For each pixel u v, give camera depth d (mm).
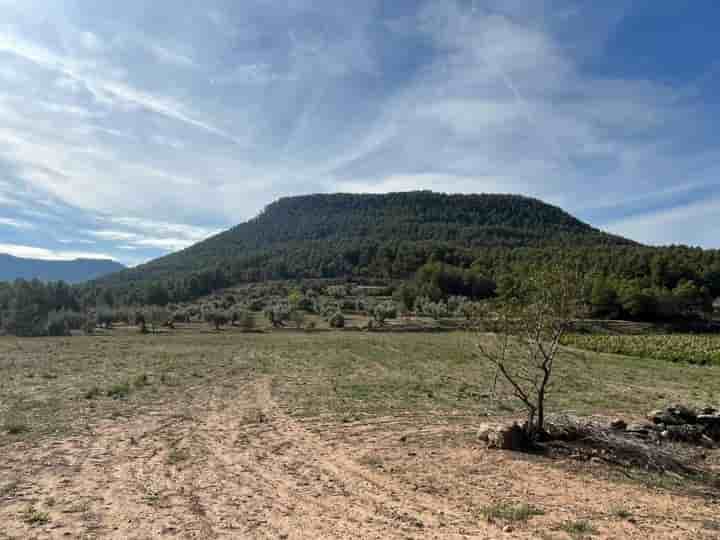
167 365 29703
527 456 11008
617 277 97250
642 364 38469
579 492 8758
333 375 26281
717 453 12094
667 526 7246
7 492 8438
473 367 30641
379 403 17969
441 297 108188
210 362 32219
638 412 17406
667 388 24812
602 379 27531
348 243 198875
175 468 10062
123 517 7336
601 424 12984
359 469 10156
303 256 182750
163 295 119812
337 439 12766
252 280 163250
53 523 7070
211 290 147000
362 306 102812
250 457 11016
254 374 26406
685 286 86000
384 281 149875
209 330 76875
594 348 53594
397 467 10281
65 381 21906
